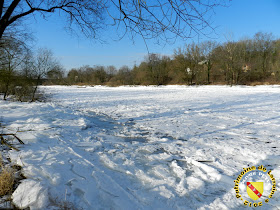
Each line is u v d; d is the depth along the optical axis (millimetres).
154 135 7203
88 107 15047
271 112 11172
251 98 18641
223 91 29438
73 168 4129
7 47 9062
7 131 6664
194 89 36844
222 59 40469
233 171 4195
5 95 16828
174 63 48906
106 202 3076
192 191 3480
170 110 12688
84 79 78562
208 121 9297
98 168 4242
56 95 26797
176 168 4398
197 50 45156
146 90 36969
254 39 48500
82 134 7090
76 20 4934
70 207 2840
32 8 4941
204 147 5797
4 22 4594
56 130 7188
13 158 4367
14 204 2840
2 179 3178
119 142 6371
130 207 2984
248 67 40594
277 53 42812
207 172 4223
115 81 64938
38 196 2932
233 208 3006
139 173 4152
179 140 6586
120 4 3090
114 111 12961
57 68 16891
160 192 3424
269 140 6270
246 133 7137
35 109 11680
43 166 3994
